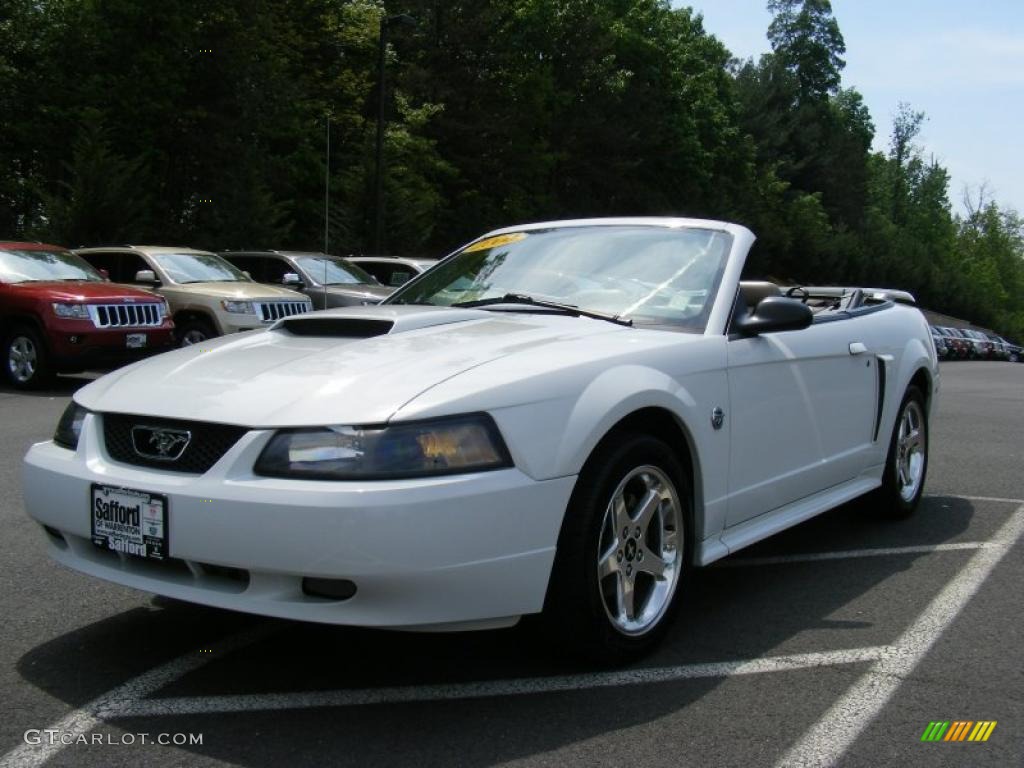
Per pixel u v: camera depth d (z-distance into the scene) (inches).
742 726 114.4
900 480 222.2
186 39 1031.6
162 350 461.7
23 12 1013.2
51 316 430.3
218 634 143.6
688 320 153.9
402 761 104.8
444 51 1424.7
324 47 1331.2
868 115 3585.1
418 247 1143.6
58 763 103.8
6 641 139.8
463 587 110.8
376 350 130.4
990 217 4347.9
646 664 133.3
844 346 186.9
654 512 135.3
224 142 1068.5
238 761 104.7
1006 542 205.6
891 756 107.7
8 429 330.6
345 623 108.6
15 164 1029.8
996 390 685.9
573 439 120.1
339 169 1273.4
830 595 167.2
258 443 111.6
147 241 942.4
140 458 120.5
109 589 163.6
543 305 161.0
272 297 547.8
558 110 1697.8
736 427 151.2
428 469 109.1
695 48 2313.0
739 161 2447.1
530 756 106.3
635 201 1924.2
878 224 3491.6
